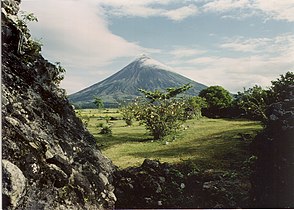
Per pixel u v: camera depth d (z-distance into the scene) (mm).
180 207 8039
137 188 8211
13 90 6629
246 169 8492
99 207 6809
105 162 8164
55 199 5836
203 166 8734
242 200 7941
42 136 6492
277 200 7457
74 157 7219
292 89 8891
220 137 9258
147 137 9938
